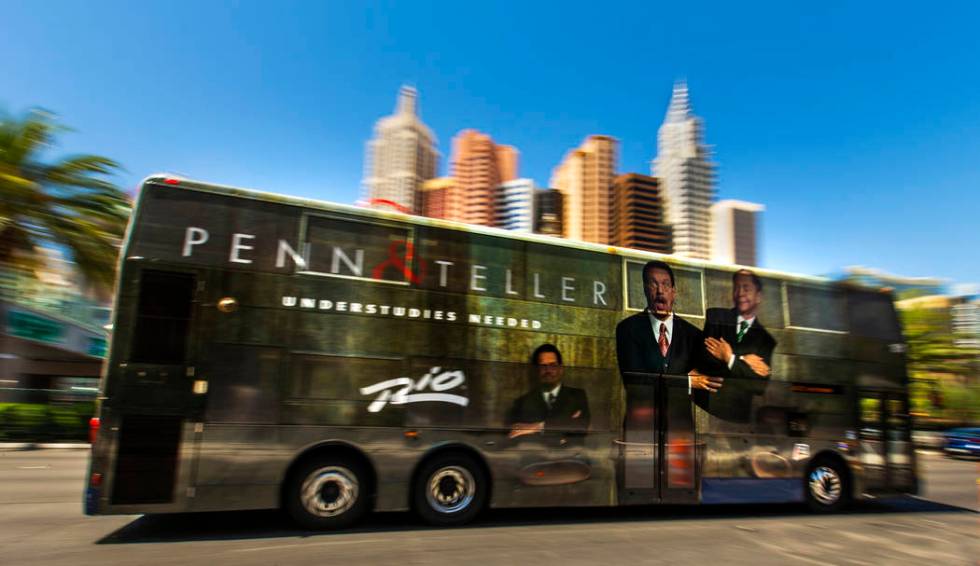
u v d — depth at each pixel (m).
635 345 9.45
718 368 10.02
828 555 7.30
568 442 8.74
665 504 9.93
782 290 10.90
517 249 8.96
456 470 8.16
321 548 6.67
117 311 6.91
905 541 8.38
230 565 5.91
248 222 7.55
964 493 14.47
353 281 7.88
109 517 8.24
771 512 10.75
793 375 10.63
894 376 11.59
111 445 6.71
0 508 8.78
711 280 10.32
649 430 9.32
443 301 8.32
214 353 7.14
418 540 7.21
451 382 8.20
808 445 10.55
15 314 25.38
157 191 7.28
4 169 18.81
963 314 35.97
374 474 7.69
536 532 7.96
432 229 8.48
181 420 6.96
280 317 7.46
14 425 20.33
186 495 6.88
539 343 8.80
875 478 11.06
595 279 9.41
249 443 7.16
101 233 20.25
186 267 7.18
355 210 8.09
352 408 7.64
